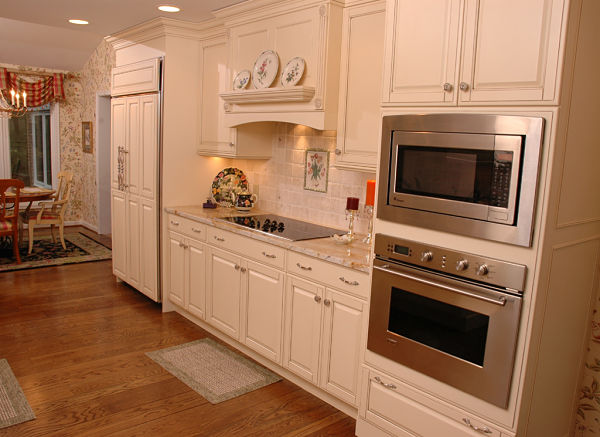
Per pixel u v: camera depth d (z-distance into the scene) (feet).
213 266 11.76
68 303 14.05
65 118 24.08
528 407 6.48
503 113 6.10
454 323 6.75
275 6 10.18
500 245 6.24
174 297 13.50
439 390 7.04
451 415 6.92
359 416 8.28
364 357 8.06
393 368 7.64
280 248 9.71
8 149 24.00
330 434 8.44
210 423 8.55
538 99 5.76
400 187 7.29
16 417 8.43
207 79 13.06
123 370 10.28
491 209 6.19
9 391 9.25
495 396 6.38
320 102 9.37
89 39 20.54
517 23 5.89
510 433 6.31
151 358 10.87
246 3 10.62
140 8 11.66
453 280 6.73
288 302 9.66
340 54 9.47
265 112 10.78
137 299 14.70
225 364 10.77
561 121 5.72
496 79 6.12
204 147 13.43
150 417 8.64
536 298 5.99
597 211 7.04
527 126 5.79
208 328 12.56
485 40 6.19
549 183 5.74
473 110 6.39
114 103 15.14
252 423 8.63
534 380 6.46
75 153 24.64
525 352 6.11
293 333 9.64
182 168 13.58
